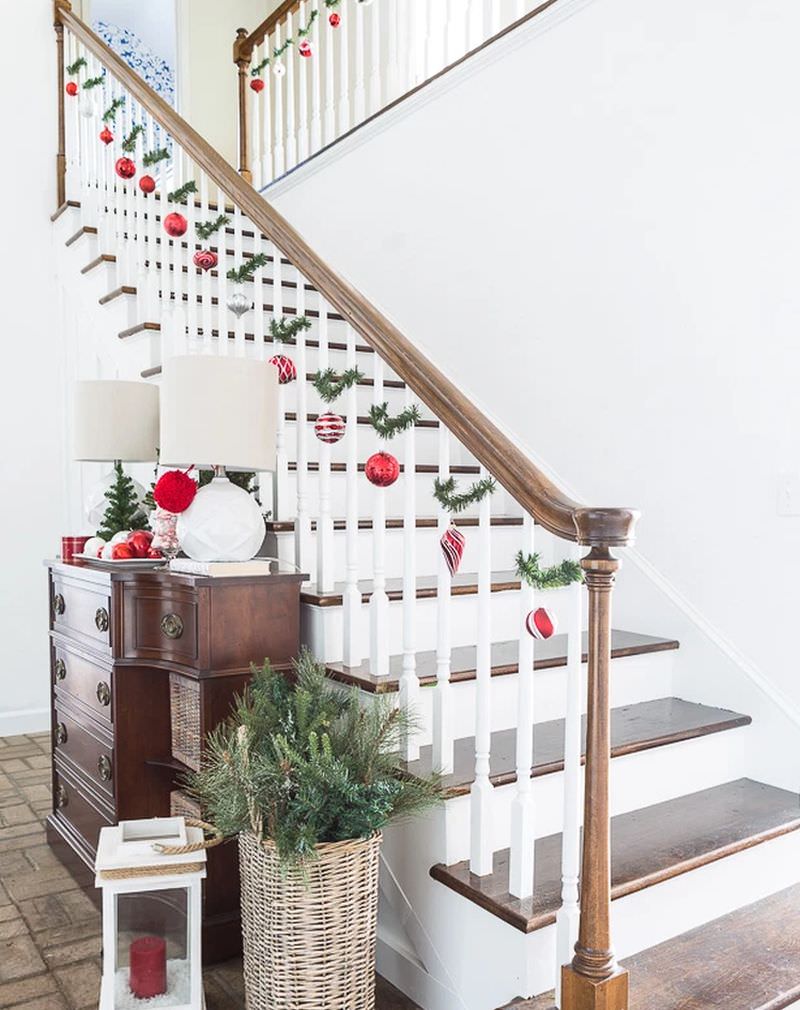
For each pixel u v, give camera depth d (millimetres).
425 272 3902
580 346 3094
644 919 1814
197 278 3471
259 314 2654
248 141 5293
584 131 3066
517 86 3363
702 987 1614
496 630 2641
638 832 2016
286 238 2459
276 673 2061
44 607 4148
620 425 2936
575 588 1522
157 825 1866
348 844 1632
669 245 2752
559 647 2514
